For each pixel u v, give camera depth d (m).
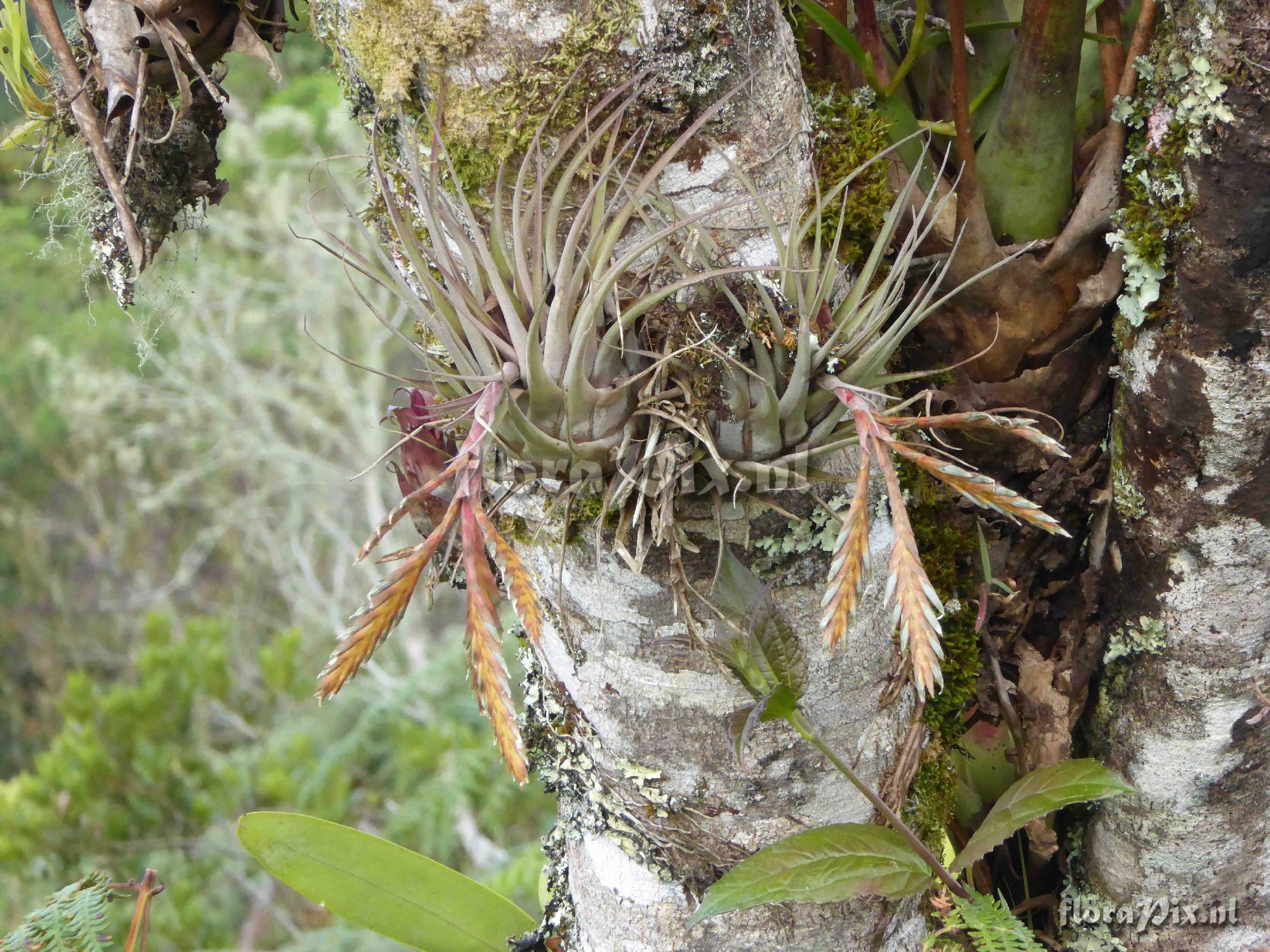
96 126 0.80
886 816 0.77
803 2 0.75
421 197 0.65
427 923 0.91
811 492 0.73
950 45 0.81
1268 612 0.76
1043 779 0.78
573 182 0.70
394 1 0.68
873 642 0.77
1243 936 0.83
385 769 2.85
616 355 0.66
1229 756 0.79
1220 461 0.74
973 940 0.79
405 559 0.59
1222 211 0.69
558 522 0.74
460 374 0.66
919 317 0.68
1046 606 0.84
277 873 0.89
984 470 0.82
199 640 2.48
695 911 0.76
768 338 0.67
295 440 4.12
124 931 2.05
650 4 0.68
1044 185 0.76
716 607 0.73
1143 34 0.73
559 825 0.89
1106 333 0.79
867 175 0.76
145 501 3.61
